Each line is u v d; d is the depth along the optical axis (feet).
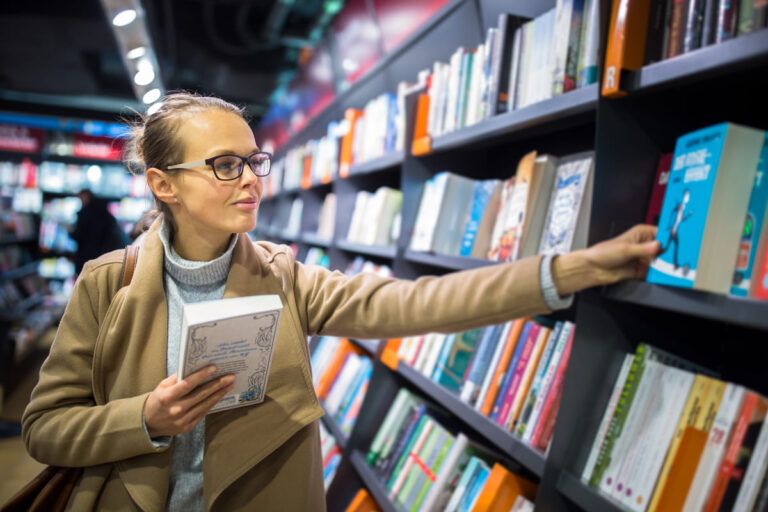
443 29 7.91
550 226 4.67
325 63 17.95
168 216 3.80
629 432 3.64
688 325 4.11
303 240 14.67
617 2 3.57
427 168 7.11
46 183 32.32
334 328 4.07
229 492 3.66
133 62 11.59
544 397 4.32
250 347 3.26
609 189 3.75
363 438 7.30
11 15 20.15
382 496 6.18
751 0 2.94
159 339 3.63
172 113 3.51
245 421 3.60
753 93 3.85
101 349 3.60
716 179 2.90
